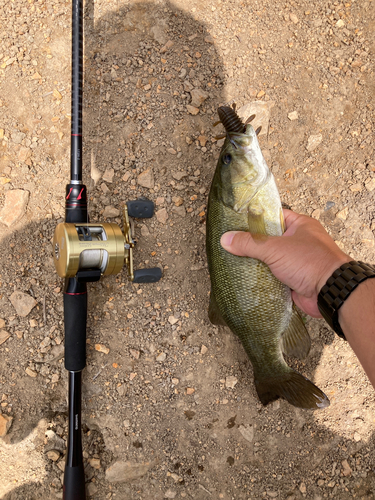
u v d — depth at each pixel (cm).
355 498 43
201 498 42
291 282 34
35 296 42
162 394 43
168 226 43
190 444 42
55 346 42
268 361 37
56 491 41
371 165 43
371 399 43
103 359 42
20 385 41
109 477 41
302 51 44
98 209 42
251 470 42
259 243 34
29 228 42
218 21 43
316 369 43
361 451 43
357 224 44
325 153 44
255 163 35
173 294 43
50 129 42
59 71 42
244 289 35
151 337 43
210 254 37
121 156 42
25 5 42
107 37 42
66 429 42
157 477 42
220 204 36
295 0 44
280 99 43
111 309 42
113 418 42
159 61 43
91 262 35
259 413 43
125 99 42
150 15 43
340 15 44
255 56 43
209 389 43
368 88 44
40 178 42
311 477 43
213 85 43
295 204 44
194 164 43
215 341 43
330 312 29
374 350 26
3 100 42
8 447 41
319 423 43
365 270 28
